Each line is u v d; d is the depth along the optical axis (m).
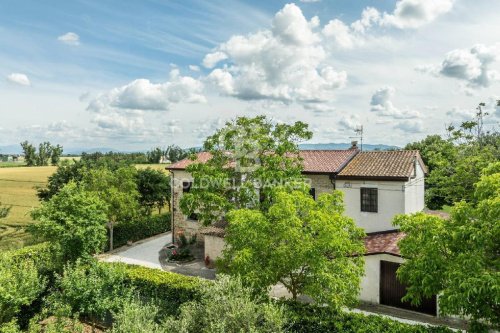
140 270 16.14
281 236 11.00
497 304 7.84
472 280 7.33
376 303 16.38
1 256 13.54
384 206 18.91
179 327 9.35
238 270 10.84
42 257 17.17
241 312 8.83
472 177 22.94
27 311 13.93
